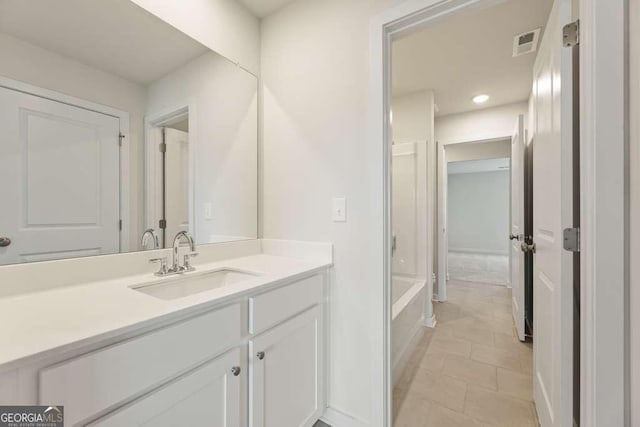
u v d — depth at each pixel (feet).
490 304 11.32
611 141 2.82
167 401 2.61
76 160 3.55
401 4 4.25
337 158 4.94
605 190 2.84
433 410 5.33
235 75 5.50
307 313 4.45
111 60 3.89
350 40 4.79
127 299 2.97
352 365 4.78
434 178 11.82
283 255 5.59
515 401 5.56
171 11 4.51
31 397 1.91
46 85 3.33
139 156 4.19
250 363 3.49
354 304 4.77
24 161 3.14
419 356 7.33
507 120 10.68
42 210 3.26
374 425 4.53
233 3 5.46
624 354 2.78
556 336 3.81
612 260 2.82
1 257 2.97
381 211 4.44
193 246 4.45
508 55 7.45
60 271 3.35
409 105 10.10
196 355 2.86
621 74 2.77
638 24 2.55
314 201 5.22
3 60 3.02
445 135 11.88
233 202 5.49
